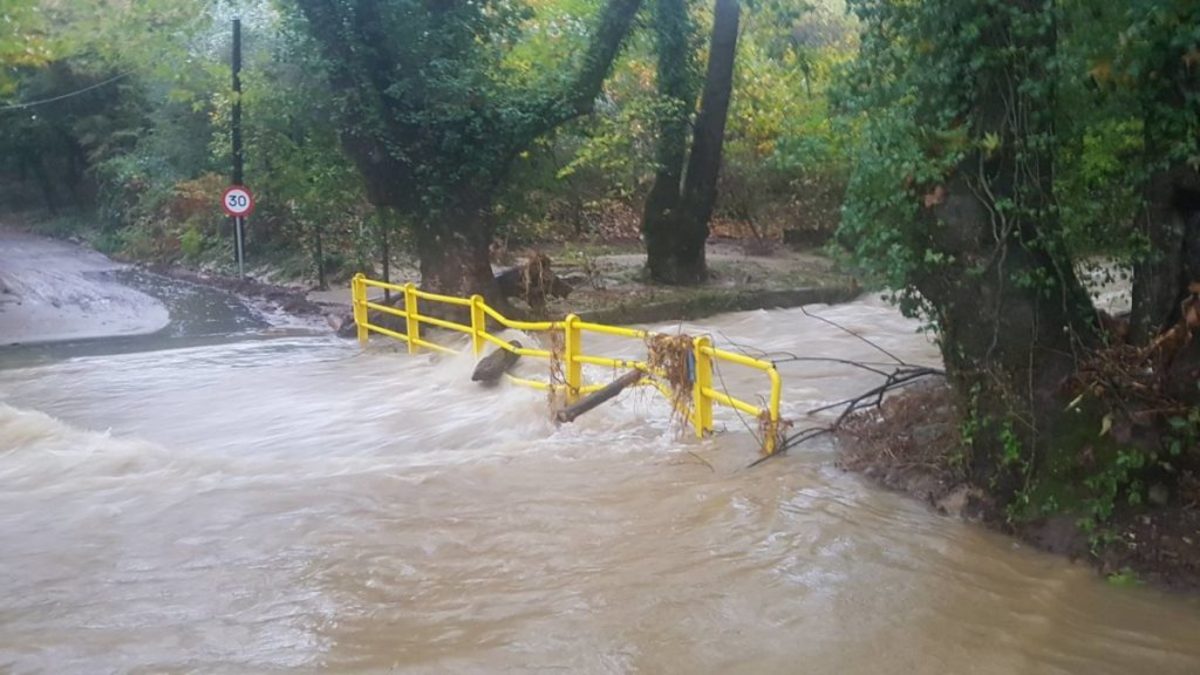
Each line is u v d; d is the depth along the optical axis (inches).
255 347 669.9
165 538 305.1
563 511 322.7
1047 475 292.8
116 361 618.5
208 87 1089.4
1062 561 277.6
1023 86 289.3
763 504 323.0
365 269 896.9
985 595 259.0
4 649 234.2
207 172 1267.2
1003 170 300.2
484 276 686.5
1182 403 278.4
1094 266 346.3
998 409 304.7
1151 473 279.3
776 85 1042.7
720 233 1253.7
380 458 395.9
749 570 274.2
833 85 362.9
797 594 259.9
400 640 237.8
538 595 261.1
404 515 322.3
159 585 270.7
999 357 302.8
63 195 1729.8
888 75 334.0
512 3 714.2
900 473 337.4
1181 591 257.4
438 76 649.0
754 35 851.4
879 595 259.1
